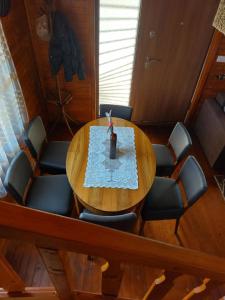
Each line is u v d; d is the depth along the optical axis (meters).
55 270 0.73
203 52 3.17
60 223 0.51
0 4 2.03
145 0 2.71
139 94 3.62
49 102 3.57
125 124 2.62
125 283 2.06
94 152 2.24
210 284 0.96
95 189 1.92
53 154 2.57
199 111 3.76
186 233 2.53
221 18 1.97
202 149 3.56
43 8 2.64
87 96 3.53
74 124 3.85
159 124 3.95
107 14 2.86
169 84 3.50
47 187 2.23
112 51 3.18
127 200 1.86
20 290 1.01
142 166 2.14
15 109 2.42
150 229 2.53
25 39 2.76
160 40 3.04
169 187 2.31
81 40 2.94
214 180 3.14
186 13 2.82
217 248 2.44
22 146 2.66
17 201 1.95
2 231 0.47
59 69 3.01
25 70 2.80
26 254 2.17
